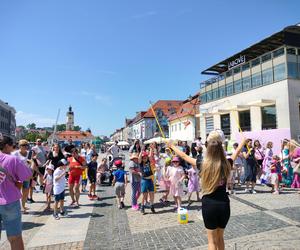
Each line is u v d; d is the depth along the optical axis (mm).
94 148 14156
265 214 7855
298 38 28188
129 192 13047
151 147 12789
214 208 3850
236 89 34375
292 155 12219
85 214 8891
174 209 9156
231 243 5750
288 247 5414
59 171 8547
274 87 28625
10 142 4953
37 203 10578
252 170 11242
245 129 32594
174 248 5746
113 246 6055
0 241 6508
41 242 6426
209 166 3918
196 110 49656
